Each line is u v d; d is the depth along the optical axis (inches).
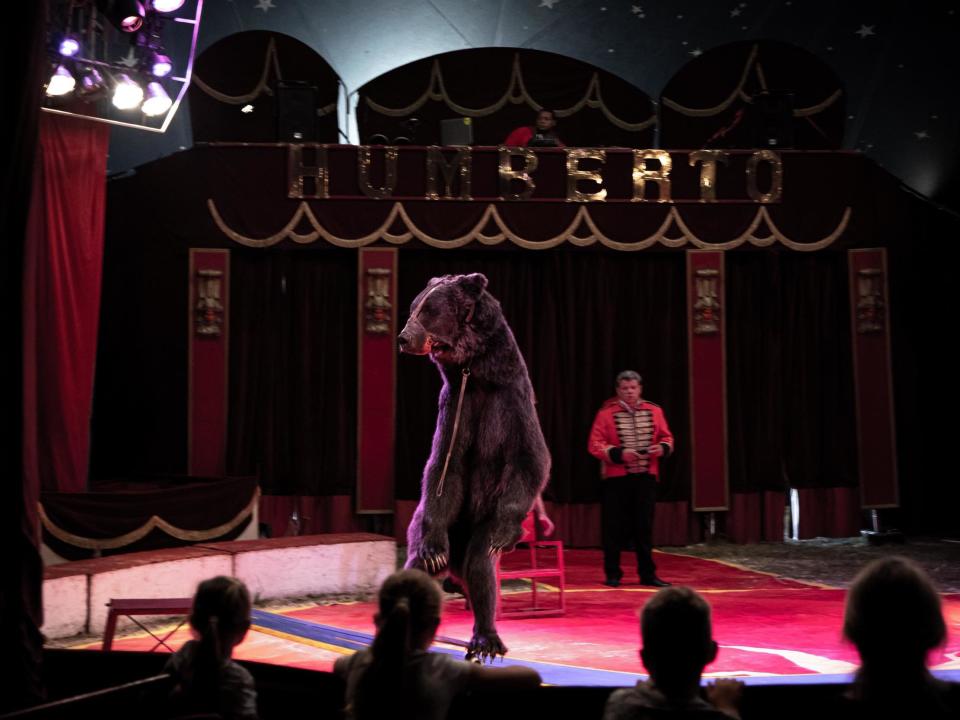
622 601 276.4
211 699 111.4
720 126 423.5
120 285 367.9
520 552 375.9
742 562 347.9
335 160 370.3
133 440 366.9
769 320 390.6
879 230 388.2
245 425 371.2
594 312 387.5
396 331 374.6
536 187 374.9
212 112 406.3
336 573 290.7
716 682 109.5
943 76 447.8
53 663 176.2
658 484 383.2
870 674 97.7
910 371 390.3
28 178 156.6
